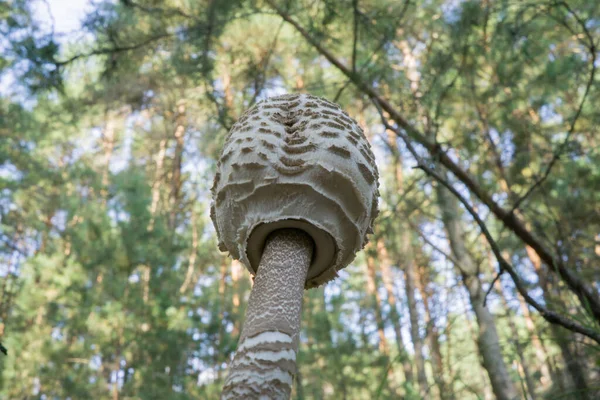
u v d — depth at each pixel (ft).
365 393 32.86
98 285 33.40
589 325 8.98
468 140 19.43
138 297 32.55
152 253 33.50
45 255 35.86
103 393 30.04
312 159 5.18
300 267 5.10
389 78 18.24
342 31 19.80
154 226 36.14
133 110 30.58
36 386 30.60
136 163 56.59
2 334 34.73
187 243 40.42
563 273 13.55
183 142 46.16
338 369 30.91
